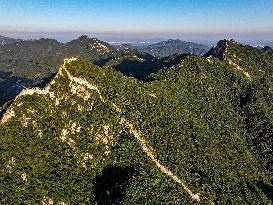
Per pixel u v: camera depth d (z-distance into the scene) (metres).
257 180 159.38
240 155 169.38
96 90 135.38
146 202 112.06
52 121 127.06
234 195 137.38
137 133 131.25
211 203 126.56
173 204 116.50
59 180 117.69
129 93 147.25
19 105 126.75
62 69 135.38
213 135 168.75
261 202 144.88
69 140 125.81
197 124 165.25
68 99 131.12
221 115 193.12
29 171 117.00
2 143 120.00
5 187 112.88
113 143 127.69
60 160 121.62
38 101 128.62
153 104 152.38
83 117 129.50
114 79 147.75
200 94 197.25
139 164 123.38
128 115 133.75
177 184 124.56
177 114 159.50
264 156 178.50
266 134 189.25
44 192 114.69
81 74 135.88
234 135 182.38
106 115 130.75
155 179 120.31
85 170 122.44
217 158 152.88
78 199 116.38
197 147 149.12
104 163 123.81
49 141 123.62
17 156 118.44
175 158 133.00
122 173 121.38
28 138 122.12
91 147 125.31
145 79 190.12
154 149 130.50
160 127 142.88
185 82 198.25
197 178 131.75
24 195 113.06
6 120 124.50
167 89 174.75
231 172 151.88
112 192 116.00
